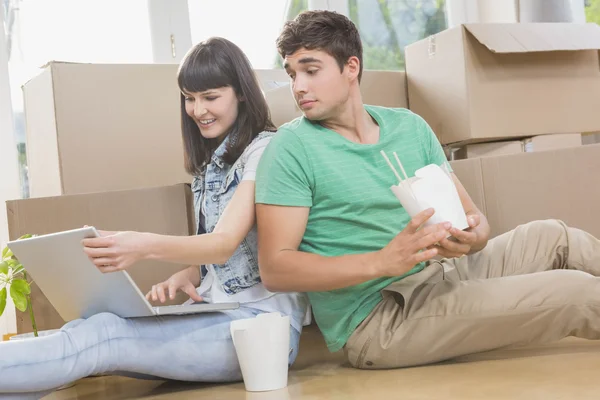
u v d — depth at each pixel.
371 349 1.43
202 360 1.40
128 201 1.73
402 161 1.51
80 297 1.37
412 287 1.42
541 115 2.08
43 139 2.01
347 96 1.49
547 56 2.09
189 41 2.59
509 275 1.53
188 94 1.55
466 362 1.42
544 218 1.75
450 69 2.06
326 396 1.22
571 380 1.15
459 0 2.88
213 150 1.61
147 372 1.37
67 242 1.26
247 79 1.54
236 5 2.65
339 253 1.47
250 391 1.34
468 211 1.54
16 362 1.20
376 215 1.48
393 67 2.83
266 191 1.43
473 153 2.11
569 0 2.63
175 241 1.32
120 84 1.98
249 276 1.51
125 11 2.54
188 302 1.58
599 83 2.15
